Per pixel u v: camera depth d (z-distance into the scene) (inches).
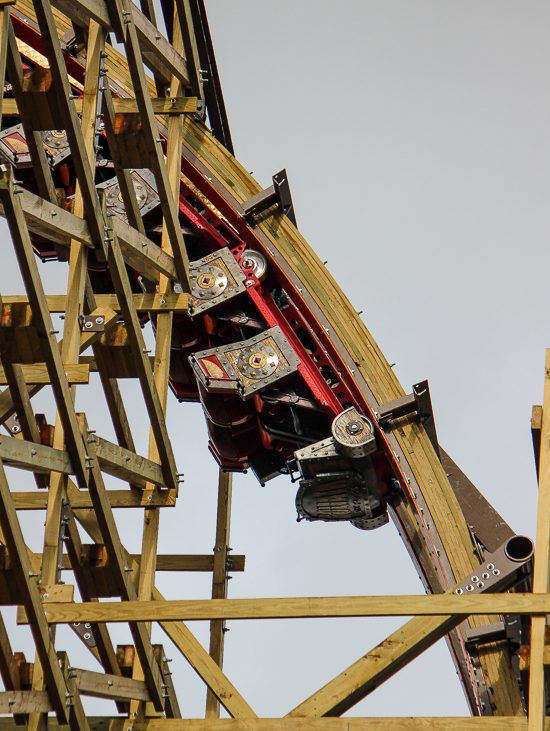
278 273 1827.0
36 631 1159.6
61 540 1256.2
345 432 1667.1
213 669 1325.0
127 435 1451.8
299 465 1704.0
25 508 1565.0
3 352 1171.9
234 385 1701.5
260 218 1851.6
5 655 1172.5
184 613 1183.6
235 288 1787.6
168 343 1481.3
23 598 1148.5
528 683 1250.0
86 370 1240.2
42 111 1238.9
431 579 1690.5
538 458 1350.9
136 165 1398.9
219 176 1863.9
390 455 1684.3
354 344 1766.7
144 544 1419.8
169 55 1512.1
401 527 1745.8
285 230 1841.8
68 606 1191.6
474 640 1494.8
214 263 1814.7
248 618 1178.0
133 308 1359.5
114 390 1424.7
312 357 1792.6
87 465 1259.2
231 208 1844.2
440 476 1647.4
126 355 1371.8
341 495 1726.1
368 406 1712.6
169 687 1380.4
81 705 1206.9
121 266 1336.1
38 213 1186.6
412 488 1640.0
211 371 1713.8
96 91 1343.5
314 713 1194.0
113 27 1350.9
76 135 1248.2
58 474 1263.5
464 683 1573.6
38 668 1194.0
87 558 1322.6
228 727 1194.0
